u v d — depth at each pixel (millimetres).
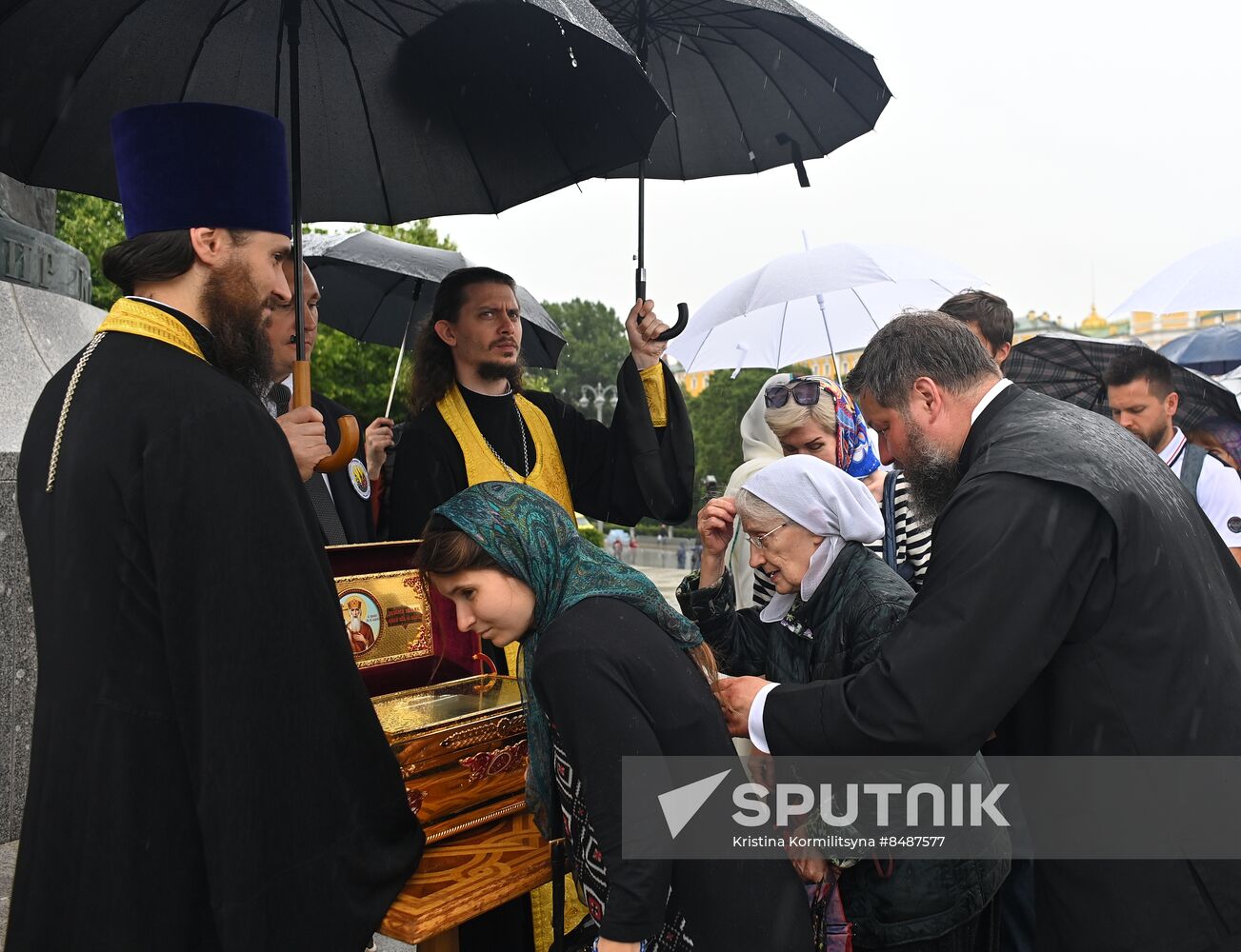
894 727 1683
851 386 2121
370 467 3453
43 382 3893
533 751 1834
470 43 2389
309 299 2766
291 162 2275
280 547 1618
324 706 1648
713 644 2365
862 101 2750
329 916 1628
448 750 1917
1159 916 1656
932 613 1691
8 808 3418
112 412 1590
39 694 1584
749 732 1862
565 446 3143
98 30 2312
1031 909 2564
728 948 1673
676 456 2877
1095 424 1856
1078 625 1700
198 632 1534
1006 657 1641
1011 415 1878
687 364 4621
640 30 2600
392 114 2619
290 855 1589
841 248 4207
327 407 3273
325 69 2578
